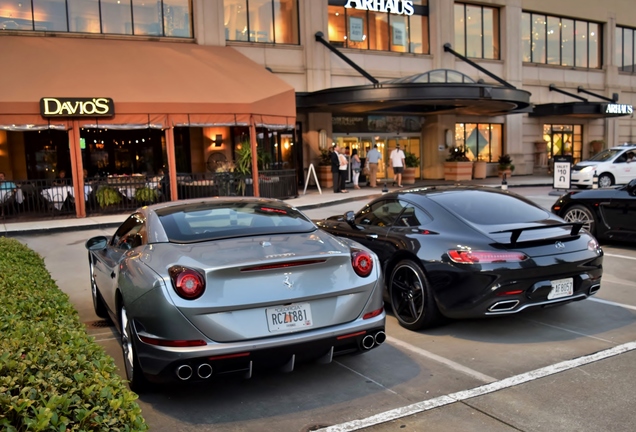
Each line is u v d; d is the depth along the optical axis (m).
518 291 4.97
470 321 5.84
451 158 27.08
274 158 23.28
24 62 15.99
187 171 22.45
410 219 5.98
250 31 22.44
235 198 5.39
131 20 20.27
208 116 16.09
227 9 21.97
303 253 3.96
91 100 14.73
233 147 22.88
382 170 26.98
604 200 9.54
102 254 5.72
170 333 3.64
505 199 6.08
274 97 17.58
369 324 4.07
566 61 31.81
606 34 32.88
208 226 4.57
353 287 4.03
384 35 25.41
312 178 24.19
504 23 28.75
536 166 30.84
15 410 2.07
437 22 26.38
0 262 5.58
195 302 3.64
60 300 4.34
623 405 3.81
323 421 3.72
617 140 34.19
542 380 4.27
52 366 2.59
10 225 13.89
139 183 16.08
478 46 28.41
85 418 2.19
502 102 22.48
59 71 15.78
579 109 28.70
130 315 3.98
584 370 4.44
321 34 23.30
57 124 14.58
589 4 31.86
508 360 4.72
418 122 27.92
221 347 3.62
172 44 20.48
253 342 3.68
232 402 4.04
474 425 3.60
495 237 5.16
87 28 19.55
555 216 5.88
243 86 17.73
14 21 18.48
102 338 5.68
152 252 4.20
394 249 5.77
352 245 4.44
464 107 24.64
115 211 15.86
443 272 5.22
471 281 5.04
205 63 19.05
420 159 28.12
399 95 20.50
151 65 17.77
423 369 4.59
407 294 5.65
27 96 14.23
